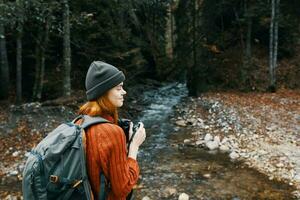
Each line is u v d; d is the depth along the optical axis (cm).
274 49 2486
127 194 201
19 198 919
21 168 1121
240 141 1472
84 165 190
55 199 189
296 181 1064
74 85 2195
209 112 1980
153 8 3253
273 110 1939
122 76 208
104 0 2369
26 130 1384
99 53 2252
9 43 2052
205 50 2809
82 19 1927
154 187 1022
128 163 206
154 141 1531
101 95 204
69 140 191
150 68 3031
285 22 2748
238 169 1177
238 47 2872
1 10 1392
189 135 1614
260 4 2569
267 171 1149
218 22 2998
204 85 2591
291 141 1433
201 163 1242
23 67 2069
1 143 1279
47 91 2036
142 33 3064
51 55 2211
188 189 1009
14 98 1928
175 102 2317
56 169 188
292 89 2498
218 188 1016
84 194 190
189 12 2842
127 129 224
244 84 2573
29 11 1605
